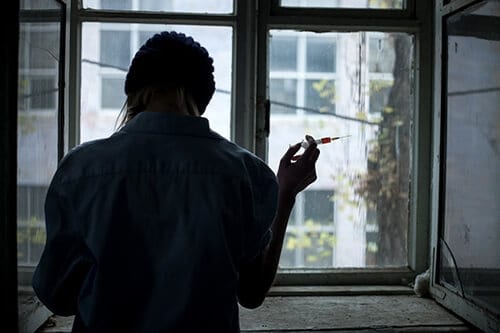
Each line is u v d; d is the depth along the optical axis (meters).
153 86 0.92
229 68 1.96
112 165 0.85
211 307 0.83
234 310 0.88
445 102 1.82
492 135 1.53
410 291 1.96
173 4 1.93
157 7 1.93
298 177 1.02
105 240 0.82
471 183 1.65
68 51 1.72
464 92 1.70
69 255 0.87
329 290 1.95
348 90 2.00
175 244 0.83
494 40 1.51
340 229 2.03
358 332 1.60
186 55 0.92
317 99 1.99
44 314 1.59
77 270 0.87
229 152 0.91
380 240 2.04
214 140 0.91
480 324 1.55
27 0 1.39
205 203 0.84
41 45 1.50
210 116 1.96
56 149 1.65
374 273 2.02
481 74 1.59
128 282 0.83
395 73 2.02
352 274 2.02
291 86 1.98
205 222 0.83
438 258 1.86
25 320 1.43
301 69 1.98
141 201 0.84
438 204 1.85
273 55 1.97
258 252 0.92
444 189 1.84
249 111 1.93
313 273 2.00
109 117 1.94
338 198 2.02
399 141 2.03
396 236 2.05
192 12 1.93
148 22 1.93
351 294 1.95
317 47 1.98
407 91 2.03
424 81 2.00
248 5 1.92
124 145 0.87
